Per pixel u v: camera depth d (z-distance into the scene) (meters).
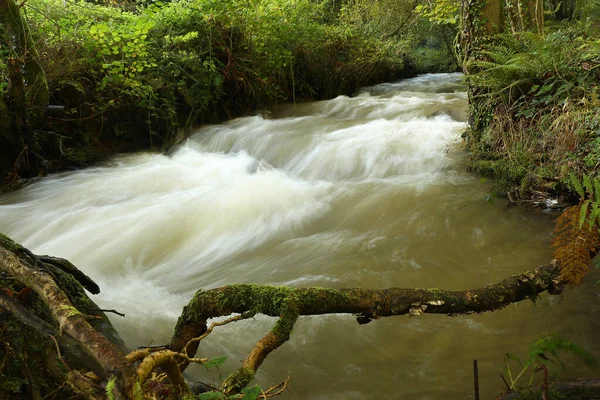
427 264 4.57
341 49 13.35
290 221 5.79
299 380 3.02
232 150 9.32
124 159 8.77
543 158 5.88
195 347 2.20
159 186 7.26
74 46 8.44
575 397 2.12
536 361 2.33
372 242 5.07
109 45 8.70
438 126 8.59
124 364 1.29
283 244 5.26
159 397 1.62
